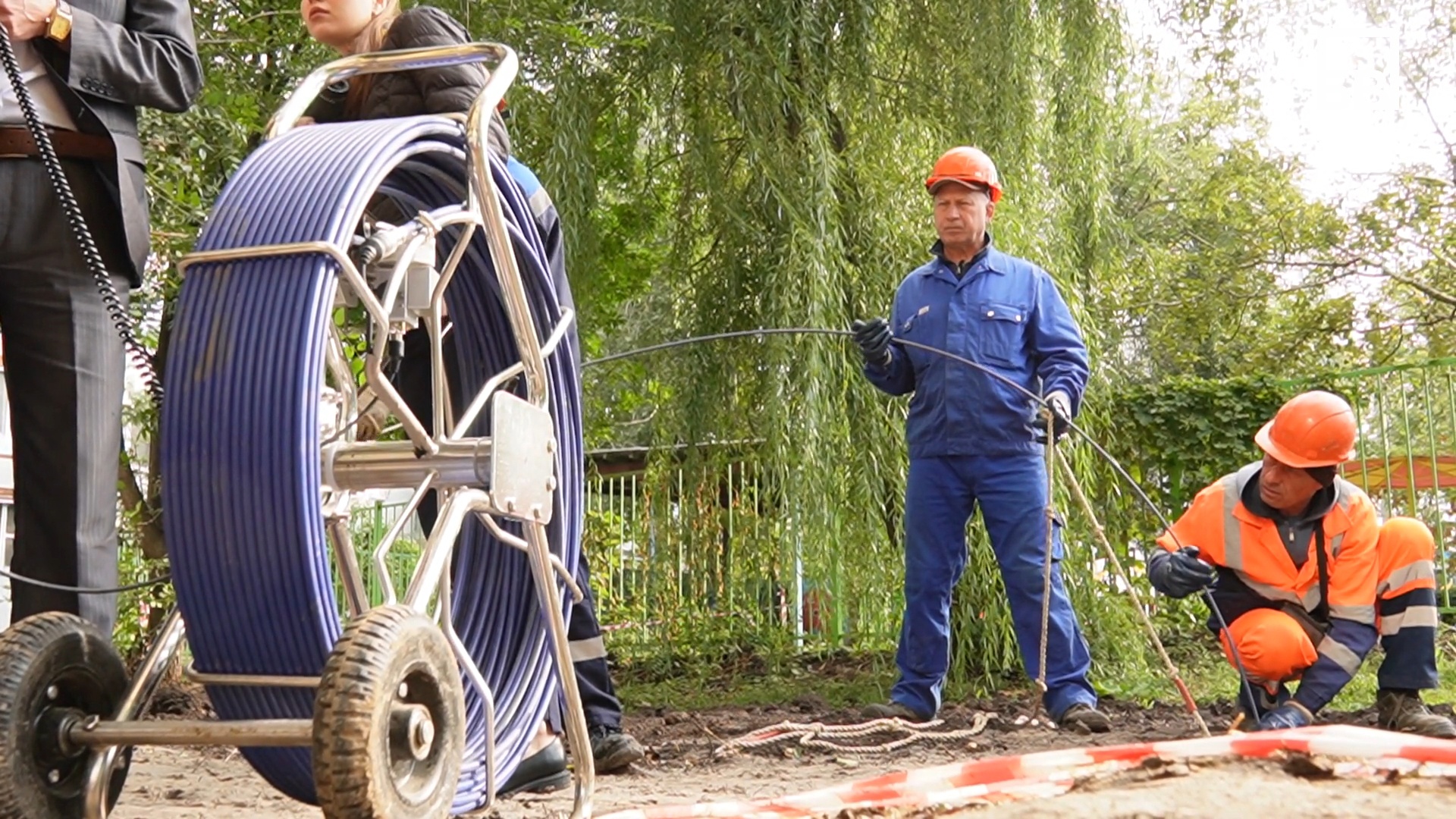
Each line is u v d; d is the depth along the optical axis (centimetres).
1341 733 309
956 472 536
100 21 292
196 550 193
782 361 707
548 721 314
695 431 796
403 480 222
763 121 744
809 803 272
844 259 728
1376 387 882
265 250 199
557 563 246
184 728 183
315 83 240
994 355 528
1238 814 244
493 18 698
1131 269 1243
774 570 808
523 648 266
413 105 320
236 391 193
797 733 469
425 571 205
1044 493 530
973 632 718
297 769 207
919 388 540
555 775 316
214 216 205
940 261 545
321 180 208
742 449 798
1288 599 456
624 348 1145
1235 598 466
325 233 200
